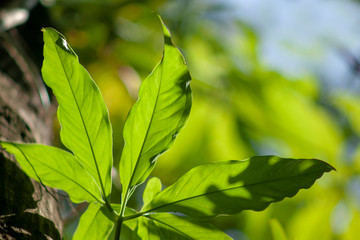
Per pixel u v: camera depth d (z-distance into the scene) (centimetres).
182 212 68
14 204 68
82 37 135
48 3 113
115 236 68
